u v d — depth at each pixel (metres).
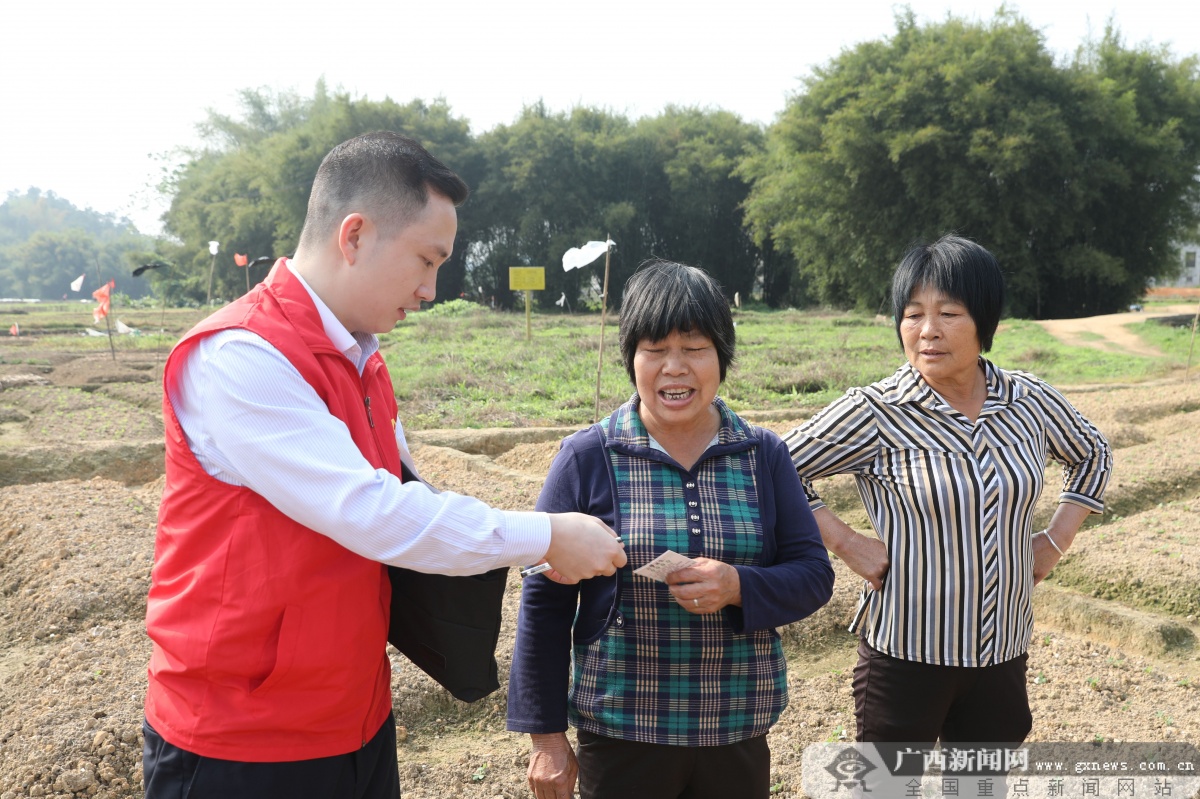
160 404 10.75
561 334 19.38
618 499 1.87
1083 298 27.94
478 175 38.12
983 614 2.17
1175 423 8.36
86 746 2.69
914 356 2.25
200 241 44.91
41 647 3.70
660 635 1.83
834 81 27.69
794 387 11.42
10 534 4.90
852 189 27.58
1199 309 12.70
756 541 1.85
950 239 2.24
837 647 4.00
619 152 37.25
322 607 1.55
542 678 1.85
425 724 3.23
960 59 25.31
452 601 1.72
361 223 1.62
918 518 2.21
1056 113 24.50
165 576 1.60
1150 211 27.08
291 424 1.50
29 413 10.03
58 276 86.81
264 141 46.91
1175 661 3.74
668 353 1.81
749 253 39.91
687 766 1.87
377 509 1.48
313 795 1.60
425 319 24.28
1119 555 4.70
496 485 6.13
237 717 1.53
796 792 2.81
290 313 1.59
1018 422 2.26
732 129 38.53
